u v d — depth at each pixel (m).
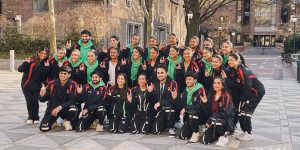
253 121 8.65
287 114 9.51
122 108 7.45
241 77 6.79
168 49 8.39
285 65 29.00
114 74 8.10
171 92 7.29
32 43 22.70
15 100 11.16
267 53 54.50
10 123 8.14
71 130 7.58
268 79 18.80
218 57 7.04
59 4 23.91
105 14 22.38
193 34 23.62
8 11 25.48
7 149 6.29
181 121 8.37
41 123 7.42
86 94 7.54
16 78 17.20
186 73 7.36
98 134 7.31
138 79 7.45
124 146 6.53
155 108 7.25
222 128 6.64
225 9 59.50
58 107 7.32
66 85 7.43
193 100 7.02
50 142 6.72
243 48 61.81
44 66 8.02
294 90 14.37
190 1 23.66
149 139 6.99
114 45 8.45
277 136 7.30
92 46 8.52
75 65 7.96
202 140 6.71
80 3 23.70
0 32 23.77
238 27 67.00
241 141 6.93
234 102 7.15
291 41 35.69
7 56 22.84
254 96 6.85
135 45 8.52
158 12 32.03
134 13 26.94
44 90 7.48
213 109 6.84
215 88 6.73
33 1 25.09
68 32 22.48
